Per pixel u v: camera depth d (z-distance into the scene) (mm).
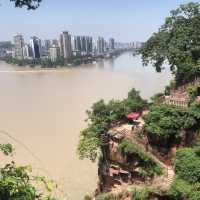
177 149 35094
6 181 8445
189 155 32625
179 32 53406
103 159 39188
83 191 46625
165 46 55062
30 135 67188
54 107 92188
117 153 37312
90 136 40281
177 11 55781
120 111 44531
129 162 36500
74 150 59469
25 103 98625
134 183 36312
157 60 56312
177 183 31203
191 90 42406
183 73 51500
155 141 37156
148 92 113688
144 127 38094
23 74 183750
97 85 132625
